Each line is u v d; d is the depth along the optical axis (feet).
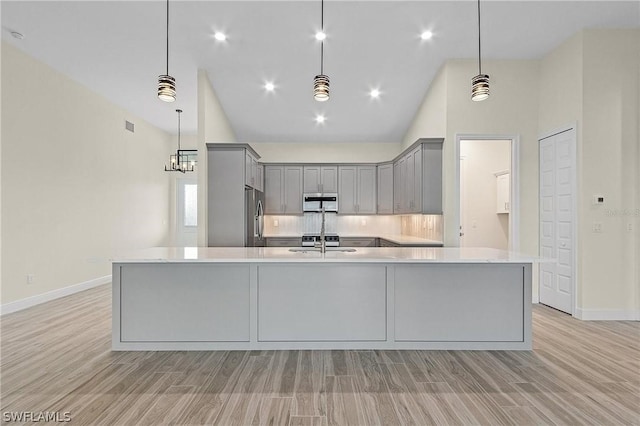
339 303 9.82
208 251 10.78
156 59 14.62
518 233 14.99
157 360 9.12
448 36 13.24
